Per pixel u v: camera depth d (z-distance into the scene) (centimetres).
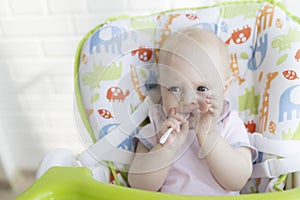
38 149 152
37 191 55
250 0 87
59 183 56
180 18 85
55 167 60
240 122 83
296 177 69
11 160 152
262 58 81
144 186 76
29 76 135
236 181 76
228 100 85
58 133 147
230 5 86
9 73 135
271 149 73
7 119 145
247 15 84
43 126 146
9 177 149
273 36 80
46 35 125
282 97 74
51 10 120
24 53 130
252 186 80
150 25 85
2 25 125
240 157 76
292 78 75
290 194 51
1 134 146
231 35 84
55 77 134
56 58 129
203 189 78
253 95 83
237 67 84
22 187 145
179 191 78
